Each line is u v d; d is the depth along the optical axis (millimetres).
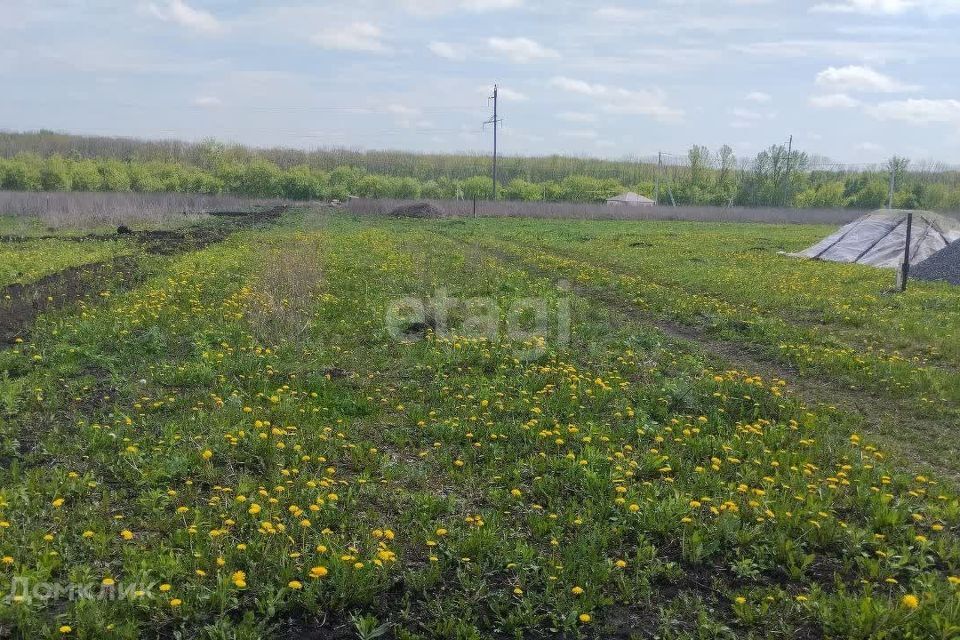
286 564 5105
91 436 7066
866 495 6344
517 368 9898
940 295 16812
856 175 87688
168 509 5938
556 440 7410
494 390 8969
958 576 5332
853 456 7355
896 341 12555
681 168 106688
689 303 15234
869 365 10625
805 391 9992
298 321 11977
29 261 18453
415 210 48406
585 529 5824
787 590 5156
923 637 4578
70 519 5625
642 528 5832
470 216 51469
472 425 7840
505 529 5855
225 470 6637
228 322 11945
